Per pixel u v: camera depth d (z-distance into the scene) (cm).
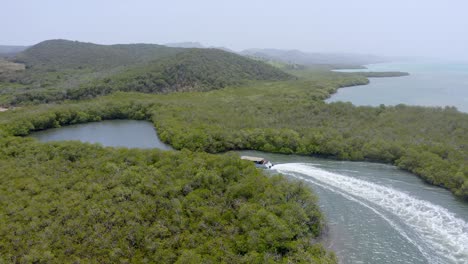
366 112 13862
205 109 15638
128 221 6284
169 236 6125
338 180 9269
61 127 15588
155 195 7000
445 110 13725
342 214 7588
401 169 10006
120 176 7519
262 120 13675
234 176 7688
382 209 7788
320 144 11188
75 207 6575
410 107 14175
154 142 13050
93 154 8931
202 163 8094
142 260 5619
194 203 6800
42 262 5462
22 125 14012
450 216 7469
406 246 6481
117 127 15500
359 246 6494
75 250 5725
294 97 18488
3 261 5406
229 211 6656
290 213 6481
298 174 9662
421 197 8312
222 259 5566
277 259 5653
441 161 9244
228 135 11994
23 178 7600
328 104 15125
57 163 8438
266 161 10319
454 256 6178
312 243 6488
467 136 10900
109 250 5741
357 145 10881
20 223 6153
